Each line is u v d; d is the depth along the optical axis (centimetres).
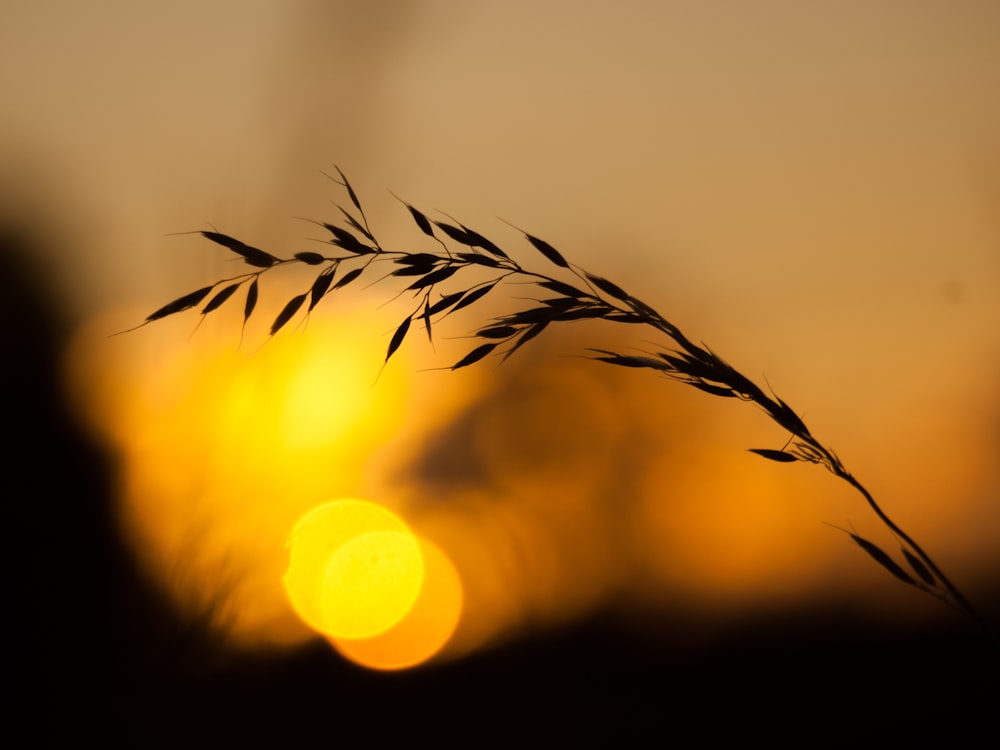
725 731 491
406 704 454
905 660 504
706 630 568
